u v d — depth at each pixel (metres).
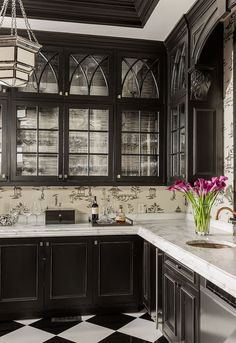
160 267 3.11
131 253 3.70
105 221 3.96
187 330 2.47
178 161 3.66
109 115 3.96
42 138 3.90
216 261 2.17
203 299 2.23
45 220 3.81
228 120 3.36
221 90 3.45
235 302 1.87
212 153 3.42
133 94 4.07
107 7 3.51
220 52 3.42
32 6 3.39
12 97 3.77
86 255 3.61
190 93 3.41
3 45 2.13
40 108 3.89
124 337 3.08
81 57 3.97
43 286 3.53
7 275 3.46
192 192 3.54
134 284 3.70
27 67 2.25
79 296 3.59
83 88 3.97
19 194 4.05
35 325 3.35
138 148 4.10
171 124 3.95
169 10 3.31
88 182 3.91
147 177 4.03
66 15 3.52
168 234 3.18
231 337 1.88
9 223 3.71
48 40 3.85
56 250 3.55
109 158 3.96
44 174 3.89
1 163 3.75
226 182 3.38
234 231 3.17
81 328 3.28
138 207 4.27
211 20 2.95
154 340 3.02
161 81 4.07
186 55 3.46
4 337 3.08
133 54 4.04
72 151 3.96
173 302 2.75
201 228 3.10
